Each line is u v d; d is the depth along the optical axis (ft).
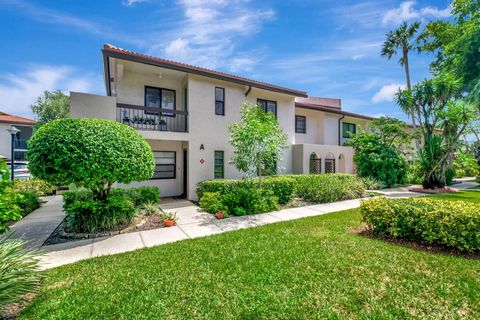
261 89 41.91
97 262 14.24
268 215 26.27
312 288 11.04
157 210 26.25
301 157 46.24
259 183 30.73
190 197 35.60
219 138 38.27
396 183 53.78
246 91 41.24
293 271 12.69
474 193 41.78
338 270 12.71
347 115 62.18
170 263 13.96
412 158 66.54
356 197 37.88
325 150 50.62
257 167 30.78
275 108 45.80
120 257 14.99
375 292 10.64
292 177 38.27
